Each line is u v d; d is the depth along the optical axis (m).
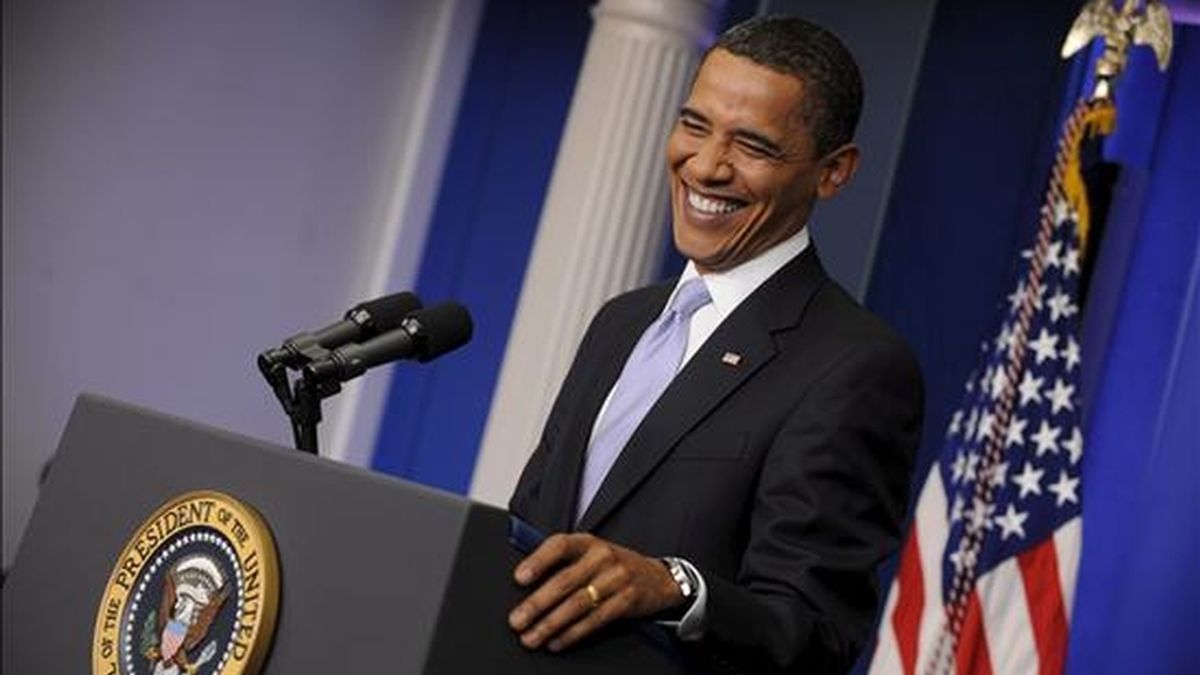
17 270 11.89
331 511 3.10
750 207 3.99
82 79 12.00
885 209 10.93
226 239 12.71
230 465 3.30
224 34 12.49
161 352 12.58
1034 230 10.37
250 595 3.12
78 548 3.52
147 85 12.27
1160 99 9.90
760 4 11.52
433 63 13.21
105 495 3.51
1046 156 10.55
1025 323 8.95
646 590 3.15
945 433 10.70
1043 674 8.66
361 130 13.16
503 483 11.23
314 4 12.82
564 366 11.22
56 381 12.14
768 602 3.47
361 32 13.06
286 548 3.15
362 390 13.10
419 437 13.05
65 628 3.49
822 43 4.01
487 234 13.05
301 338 3.75
